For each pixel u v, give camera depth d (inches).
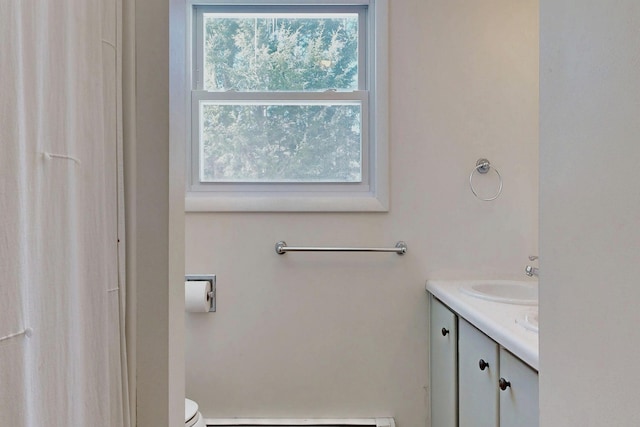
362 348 69.1
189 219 69.0
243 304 69.1
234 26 71.7
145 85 31.7
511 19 68.9
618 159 19.4
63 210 23.1
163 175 31.8
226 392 68.9
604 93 20.5
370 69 70.6
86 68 25.3
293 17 71.6
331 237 69.0
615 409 19.6
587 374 21.8
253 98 70.8
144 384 31.8
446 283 65.8
